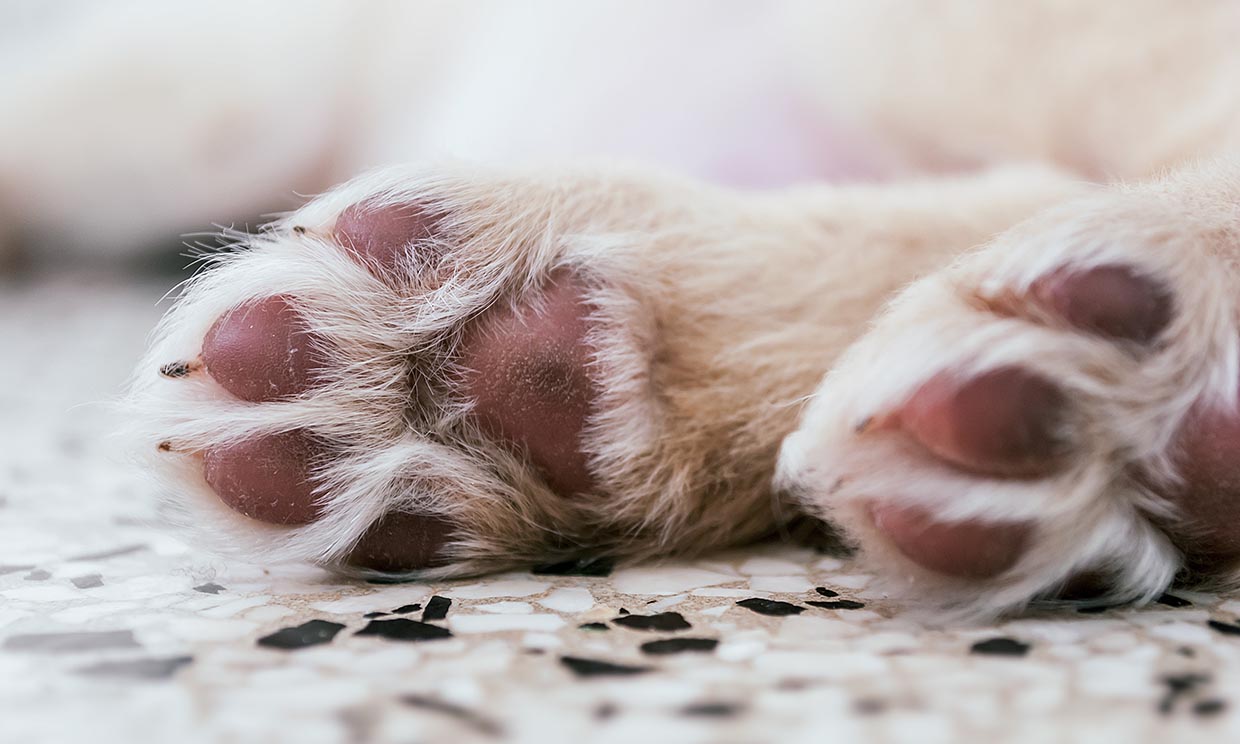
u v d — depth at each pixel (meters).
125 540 0.27
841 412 0.23
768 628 0.23
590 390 0.24
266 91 0.63
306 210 0.25
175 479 0.24
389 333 0.24
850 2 0.45
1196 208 0.23
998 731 0.20
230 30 0.64
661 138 0.48
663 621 0.23
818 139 0.47
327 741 0.20
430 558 0.25
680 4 0.48
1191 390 0.22
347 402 0.24
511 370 0.24
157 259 0.75
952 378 0.22
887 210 0.30
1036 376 0.22
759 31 0.47
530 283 0.25
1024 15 0.41
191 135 0.65
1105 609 0.23
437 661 0.22
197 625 0.23
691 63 0.48
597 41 0.50
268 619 0.23
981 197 0.31
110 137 0.67
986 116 0.43
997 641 0.22
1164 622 0.23
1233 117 0.35
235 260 0.24
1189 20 0.37
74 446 0.34
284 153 0.64
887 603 0.24
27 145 0.68
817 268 0.28
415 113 0.60
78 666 0.22
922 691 0.21
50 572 0.25
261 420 0.24
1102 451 0.22
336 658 0.22
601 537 0.25
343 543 0.24
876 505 0.23
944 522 0.22
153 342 0.24
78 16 0.71
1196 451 0.22
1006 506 0.22
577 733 0.20
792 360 0.27
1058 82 0.40
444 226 0.24
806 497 0.24
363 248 0.24
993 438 0.22
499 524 0.25
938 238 0.29
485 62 0.55
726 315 0.26
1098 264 0.22
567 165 0.26
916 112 0.44
